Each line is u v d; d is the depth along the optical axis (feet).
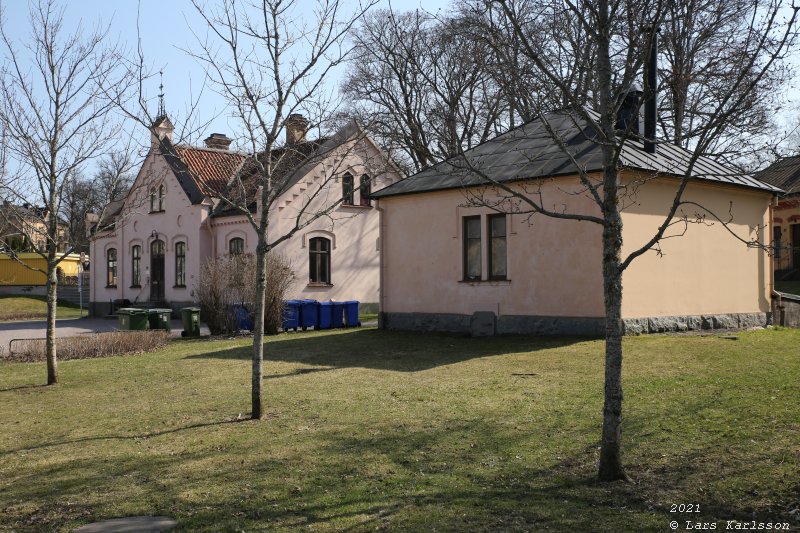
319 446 26.94
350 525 18.74
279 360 52.70
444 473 22.94
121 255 124.47
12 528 19.77
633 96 41.47
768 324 67.72
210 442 28.35
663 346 48.16
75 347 58.80
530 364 44.34
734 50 30.04
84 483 23.67
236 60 40.86
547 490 20.80
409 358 50.60
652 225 56.03
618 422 21.40
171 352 60.95
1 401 39.65
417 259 68.03
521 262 59.47
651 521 17.89
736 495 19.56
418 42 106.01
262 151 34.35
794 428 25.84
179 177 110.32
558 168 55.83
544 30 28.99
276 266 76.59
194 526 19.24
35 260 163.63
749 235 66.13
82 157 54.19
